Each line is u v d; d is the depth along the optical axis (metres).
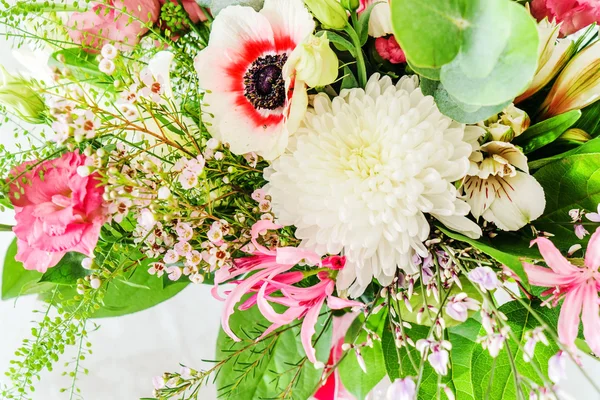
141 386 0.53
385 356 0.35
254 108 0.33
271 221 0.31
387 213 0.30
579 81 0.29
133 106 0.30
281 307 0.42
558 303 0.32
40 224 0.30
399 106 0.30
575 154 0.30
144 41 0.36
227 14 0.32
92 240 0.30
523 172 0.31
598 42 0.29
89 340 0.53
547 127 0.30
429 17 0.24
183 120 0.34
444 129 0.30
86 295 0.31
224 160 0.33
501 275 0.30
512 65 0.25
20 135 0.50
